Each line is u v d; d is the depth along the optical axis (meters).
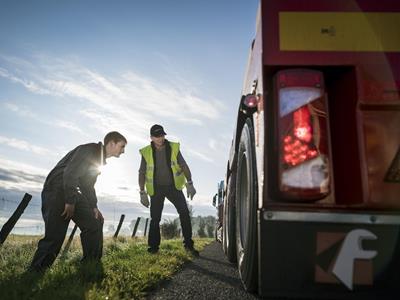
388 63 2.10
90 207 4.49
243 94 3.36
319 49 2.14
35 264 4.00
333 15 2.17
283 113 2.07
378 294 1.93
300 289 1.98
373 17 2.15
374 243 1.95
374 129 2.02
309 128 2.05
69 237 9.14
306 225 1.99
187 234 6.52
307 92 2.09
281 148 2.04
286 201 2.04
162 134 6.34
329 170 2.02
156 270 4.05
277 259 1.99
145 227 18.33
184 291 3.30
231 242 4.75
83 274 3.69
